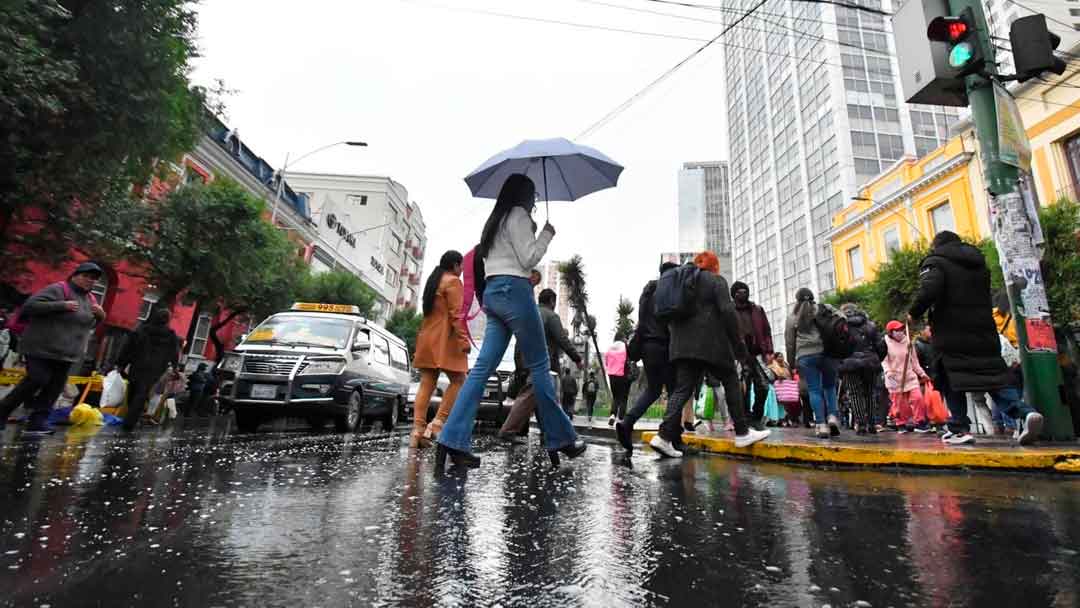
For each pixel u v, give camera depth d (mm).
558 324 5270
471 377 3463
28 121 7348
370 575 1421
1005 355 7750
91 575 1361
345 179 45812
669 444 4656
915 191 25047
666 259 5355
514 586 1379
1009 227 4887
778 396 10422
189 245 13336
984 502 2559
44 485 2482
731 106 65625
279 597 1252
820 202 44000
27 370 5398
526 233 3471
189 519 1941
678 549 1741
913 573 1516
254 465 3332
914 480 3273
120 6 7684
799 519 2184
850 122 42094
